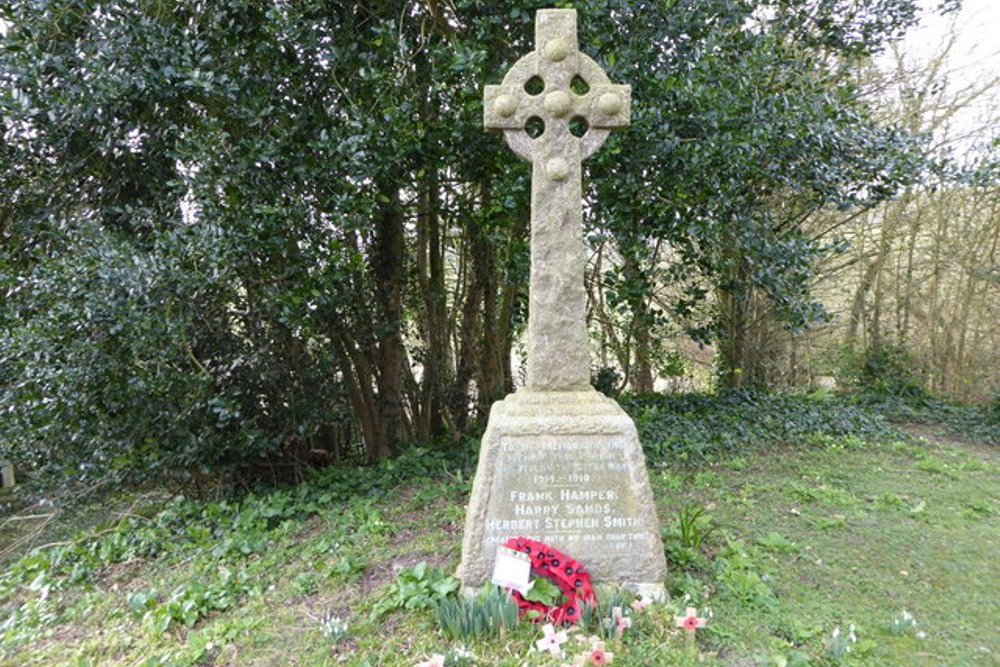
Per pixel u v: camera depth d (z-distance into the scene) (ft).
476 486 11.10
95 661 10.69
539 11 11.72
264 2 16.53
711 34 17.56
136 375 15.47
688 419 25.11
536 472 11.10
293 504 17.66
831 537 14.66
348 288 19.88
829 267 36.60
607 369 28.86
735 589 11.53
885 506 16.88
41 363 14.78
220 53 16.80
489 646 9.73
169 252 15.34
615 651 9.52
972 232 33.35
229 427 18.08
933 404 30.27
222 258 15.37
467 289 28.66
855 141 20.26
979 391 33.91
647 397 30.63
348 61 17.52
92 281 14.74
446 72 17.02
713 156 17.54
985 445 25.35
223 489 18.60
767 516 15.78
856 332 37.65
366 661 9.64
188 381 15.93
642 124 16.81
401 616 10.81
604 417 11.25
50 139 16.16
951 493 18.25
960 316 34.35
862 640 10.32
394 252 22.49
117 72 15.24
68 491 17.10
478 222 20.03
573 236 11.76
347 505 17.30
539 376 11.80
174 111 17.48
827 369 37.70
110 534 16.21
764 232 22.65
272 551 14.49
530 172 16.84
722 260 22.30
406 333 26.07
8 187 17.03
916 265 34.91
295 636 10.75
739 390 30.66
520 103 11.68
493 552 11.00
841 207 22.02
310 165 17.21
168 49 15.47
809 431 24.49
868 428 25.14
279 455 19.88
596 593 10.92
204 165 15.52
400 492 18.25
